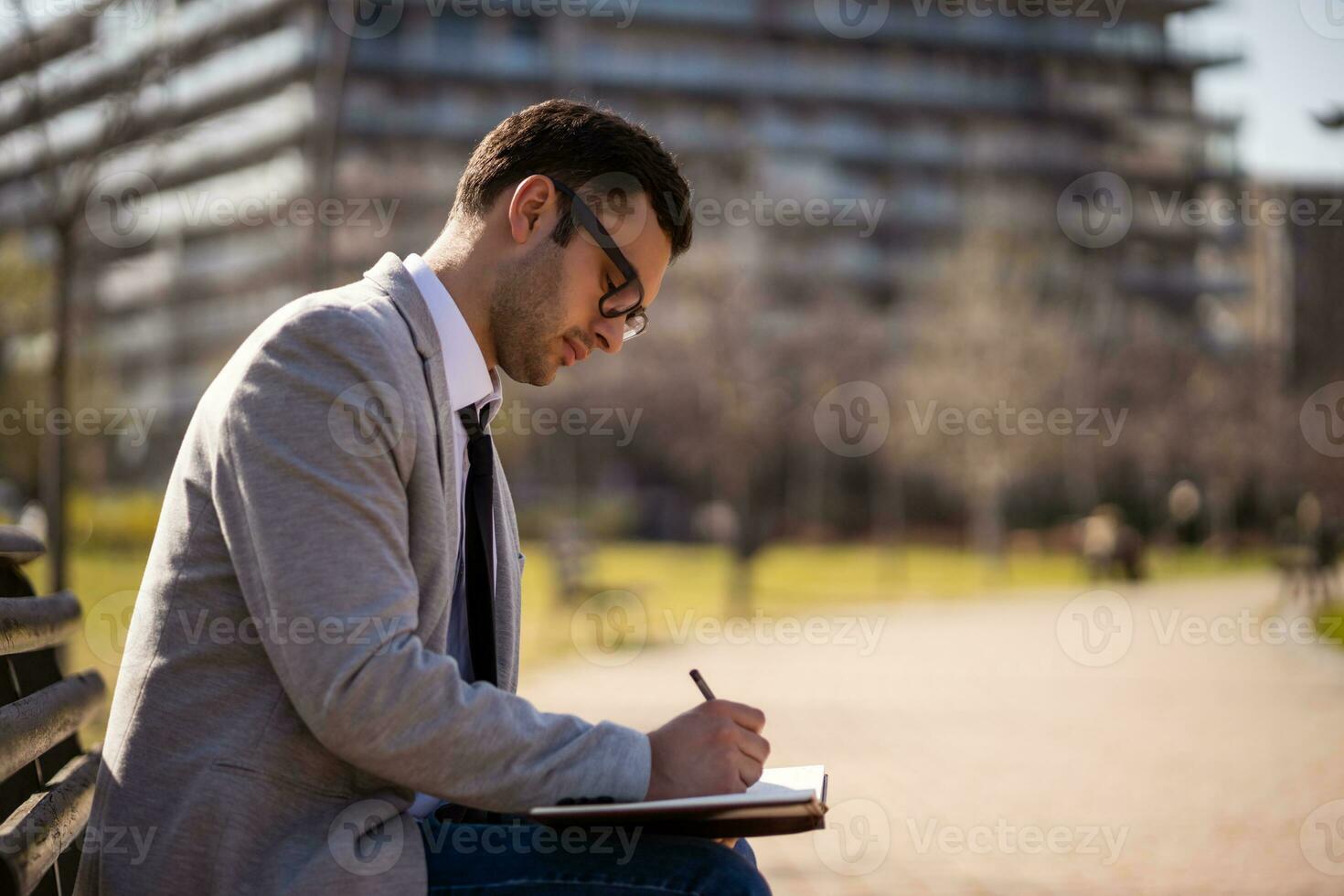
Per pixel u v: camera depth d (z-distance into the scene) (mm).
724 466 31938
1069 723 8812
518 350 1871
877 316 45906
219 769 1570
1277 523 43938
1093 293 53000
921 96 64312
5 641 1595
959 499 56875
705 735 1685
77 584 9430
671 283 32625
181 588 1643
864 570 39125
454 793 1562
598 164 1843
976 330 42812
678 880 1579
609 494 52250
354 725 1508
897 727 8562
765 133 61875
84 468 19281
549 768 1597
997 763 7098
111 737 1656
